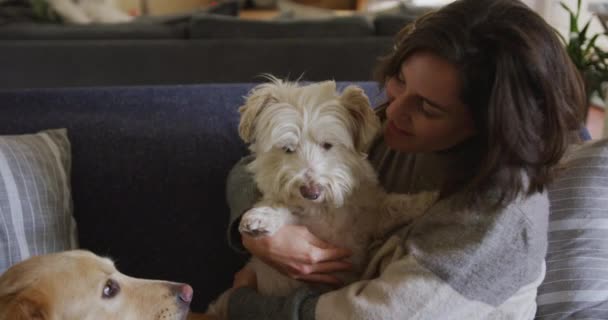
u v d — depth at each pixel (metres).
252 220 1.22
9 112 1.69
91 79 3.48
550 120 0.95
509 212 0.96
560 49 0.97
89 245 1.68
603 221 1.29
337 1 6.82
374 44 3.47
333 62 3.50
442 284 0.97
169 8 7.13
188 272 1.73
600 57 2.96
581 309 1.24
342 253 1.25
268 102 1.34
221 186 1.72
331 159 1.25
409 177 1.35
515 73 0.92
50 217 1.47
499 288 0.97
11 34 3.43
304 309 1.11
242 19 3.54
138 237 1.70
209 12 4.44
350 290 1.07
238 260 1.75
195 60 3.46
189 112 1.76
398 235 1.16
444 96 1.00
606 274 1.26
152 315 1.25
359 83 1.85
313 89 1.33
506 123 0.91
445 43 0.96
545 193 1.07
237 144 1.74
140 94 1.78
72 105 1.73
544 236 1.02
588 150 1.37
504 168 0.94
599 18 3.47
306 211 1.30
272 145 1.27
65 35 3.46
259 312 1.20
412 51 1.03
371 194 1.33
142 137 1.70
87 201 1.67
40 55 3.39
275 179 1.26
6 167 1.42
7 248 1.32
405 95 1.06
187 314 1.36
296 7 6.27
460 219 0.99
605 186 1.32
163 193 1.70
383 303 0.99
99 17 5.16
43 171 1.51
